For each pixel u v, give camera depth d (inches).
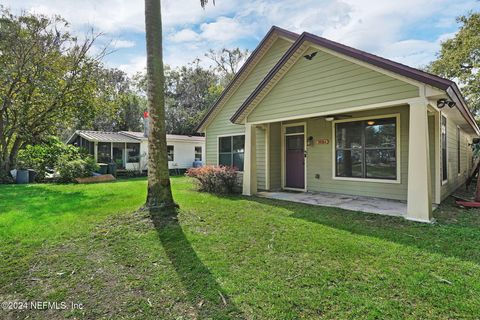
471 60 644.1
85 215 201.3
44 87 426.6
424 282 100.8
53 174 491.5
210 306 89.3
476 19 608.7
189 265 119.4
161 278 108.3
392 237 150.8
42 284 105.3
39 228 170.2
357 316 82.1
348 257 124.7
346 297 92.1
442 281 101.3
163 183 204.2
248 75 396.8
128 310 88.2
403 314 82.4
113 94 551.5
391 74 187.8
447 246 136.3
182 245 142.8
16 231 164.1
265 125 350.3
